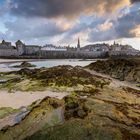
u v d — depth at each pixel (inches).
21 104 1673.2
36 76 2743.6
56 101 1138.0
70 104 1083.3
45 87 2233.0
